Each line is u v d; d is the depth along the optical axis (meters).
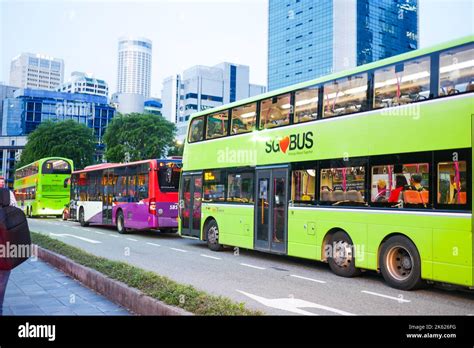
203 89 138.12
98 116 132.25
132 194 20.97
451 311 7.25
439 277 8.05
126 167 21.77
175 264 12.04
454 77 8.11
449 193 7.99
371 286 9.29
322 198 10.81
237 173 14.07
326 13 118.62
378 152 9.43
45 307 7.18
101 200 24.20
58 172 34.41
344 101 10.44
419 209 8.47
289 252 11.70
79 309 7.05
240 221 13.74
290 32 129.62
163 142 44.53
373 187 9.51
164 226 19.42
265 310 7.09
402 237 8.83
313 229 10.99
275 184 12.38
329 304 7.64
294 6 128.38
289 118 12.09
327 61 117.31
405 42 128.50
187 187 16.92
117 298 7.45
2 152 127.69
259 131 13.21
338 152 10.44
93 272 8.59
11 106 135.88
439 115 8.27
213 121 15.66
